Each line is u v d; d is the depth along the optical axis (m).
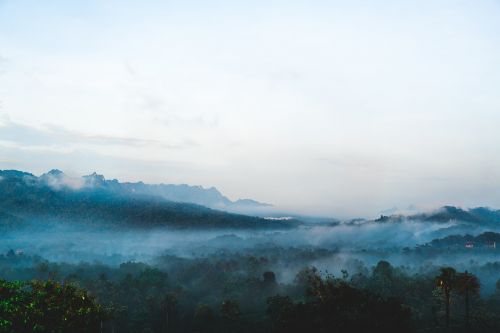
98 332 55.56
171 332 133.88
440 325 115.69
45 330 46.91
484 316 120.62
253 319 136.88
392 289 155.62
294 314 72.12
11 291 48.78
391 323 67.50
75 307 52.06
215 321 135.25
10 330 43.94
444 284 99.94
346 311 67.69
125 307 136.00
